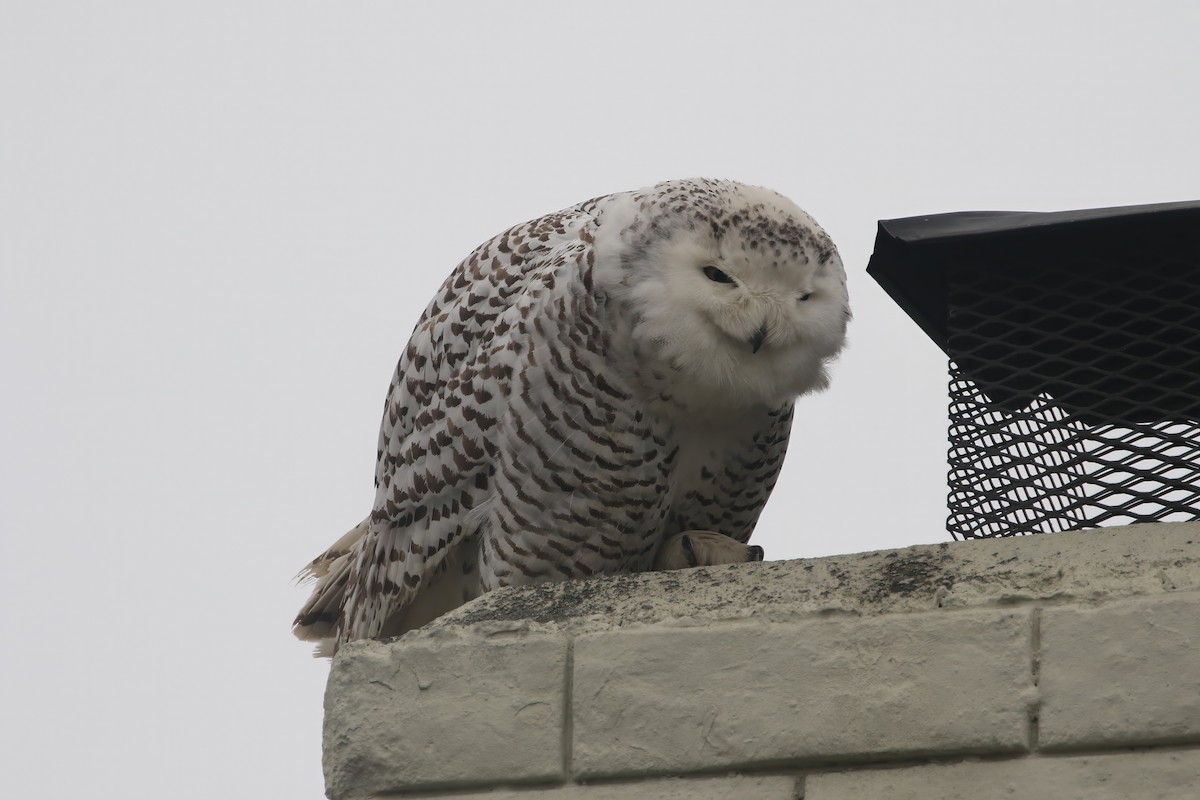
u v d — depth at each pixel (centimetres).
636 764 1003
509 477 1258
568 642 1039
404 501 1327
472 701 1041
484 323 1302
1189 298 1070
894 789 952
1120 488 1057
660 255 1205
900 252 1139
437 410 1302
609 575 1170
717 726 995
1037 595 960
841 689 978
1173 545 960
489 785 1027
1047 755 930
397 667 1059
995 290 1112
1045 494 1084
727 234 1206
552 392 1227
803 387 1245
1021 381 1102
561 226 1321
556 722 1025
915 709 960
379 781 1041
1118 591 945
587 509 1248
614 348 1206
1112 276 1088
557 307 1222
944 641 966
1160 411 1063
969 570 989
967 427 1130
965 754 948
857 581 1009
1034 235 1080
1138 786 906
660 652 1019
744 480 1314
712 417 1245
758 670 998
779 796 972
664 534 1334
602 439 1226
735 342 1208
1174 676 916
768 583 1030
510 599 1076
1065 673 938
